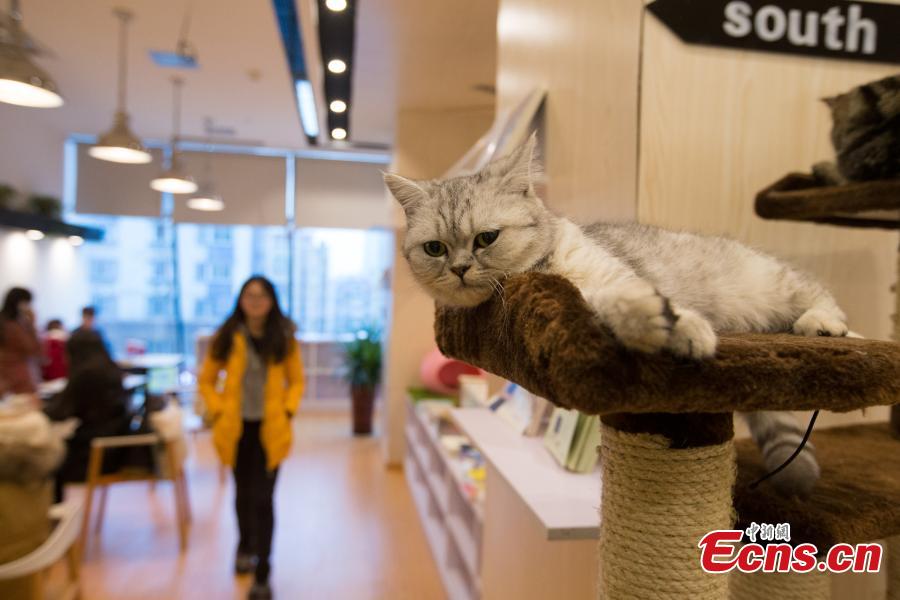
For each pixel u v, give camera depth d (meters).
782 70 1.45
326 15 3.03
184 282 7.41
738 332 1.09
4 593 2.07
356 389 5.73
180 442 3.16
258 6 3.39
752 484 1.12
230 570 2.93
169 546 3.19
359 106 4.78
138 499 3.88
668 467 0.85
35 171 5.95
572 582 1.39
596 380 0.63
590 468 1.34
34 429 2.07
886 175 1.27
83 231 6.22
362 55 3.63
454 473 2.84
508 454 1.49
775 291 1.14
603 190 1.50
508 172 1.03
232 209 6.96
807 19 1.45
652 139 1.36
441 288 1.01
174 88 4.89
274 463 2.61
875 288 1.60
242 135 6.33
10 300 4.05
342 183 7.14
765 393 0.71
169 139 6.55
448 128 4.80
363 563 3.07
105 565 2.96
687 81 1.39
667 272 1.05
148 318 7.41
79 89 4.95
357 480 4.39
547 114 1.90
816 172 1.43
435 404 3.91
